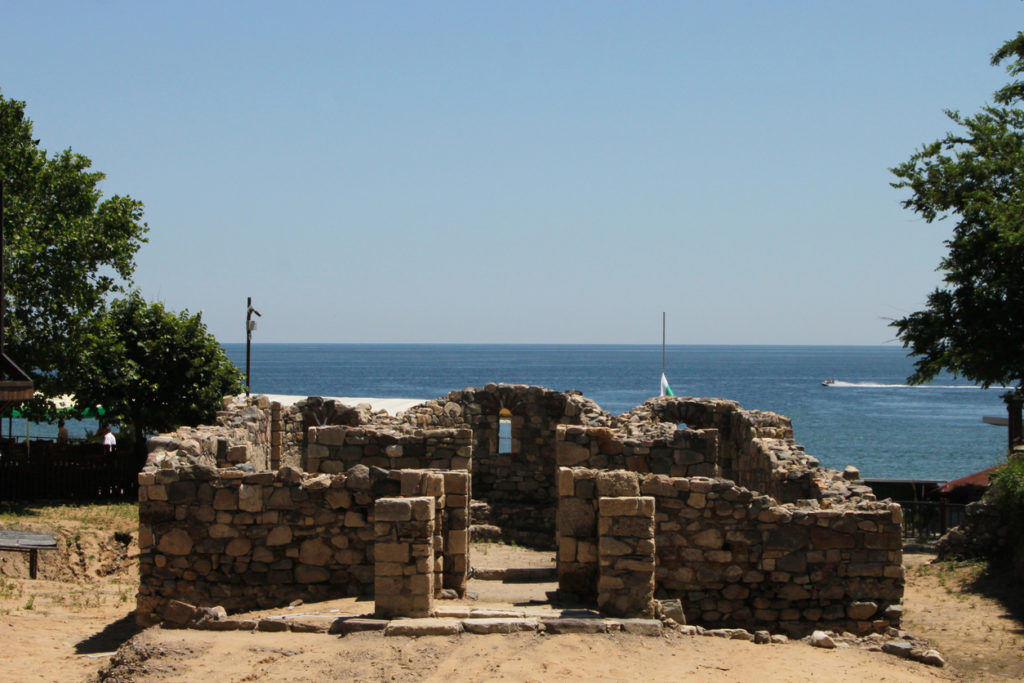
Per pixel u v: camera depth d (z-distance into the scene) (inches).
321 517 613.3
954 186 1139.9
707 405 1078.4
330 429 846.5
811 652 525.7
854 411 4195.4
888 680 483.5
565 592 589.9
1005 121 1180.5
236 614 601.0
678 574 591.2
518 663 479.5
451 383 6811.0
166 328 1480.1
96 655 586.2
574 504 590.9
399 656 487.2
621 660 490.3
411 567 542.3
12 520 1040.2
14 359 1201.4
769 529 589.9
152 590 613.0
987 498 895.1
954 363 1089.4
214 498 614.9
